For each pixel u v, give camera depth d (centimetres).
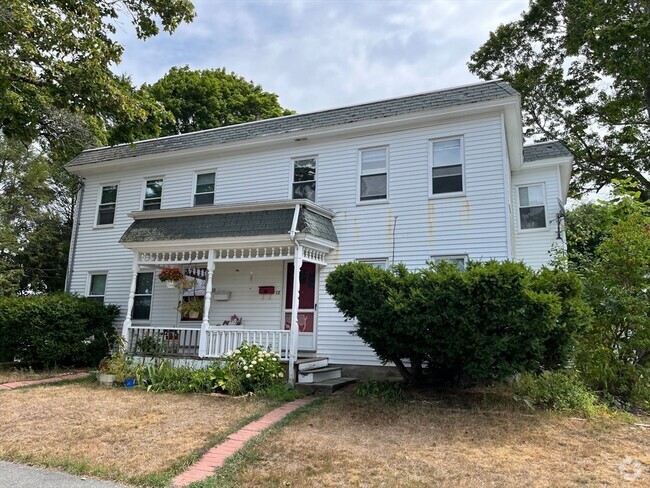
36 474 446
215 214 1102
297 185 1223
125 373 945
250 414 686
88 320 1224
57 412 694
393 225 1092
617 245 828
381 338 763
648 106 1775
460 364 745
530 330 646
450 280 695
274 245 1005
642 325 780
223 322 1205
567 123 2106
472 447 530
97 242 1441
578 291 699
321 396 832
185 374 921
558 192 1232
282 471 452
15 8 809
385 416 664
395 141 1129
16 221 2116
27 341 1133
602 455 507
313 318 1125
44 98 1019
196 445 535
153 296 1323
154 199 1403
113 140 1333
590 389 777
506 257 977
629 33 1487
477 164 1038
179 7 1131
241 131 1334
